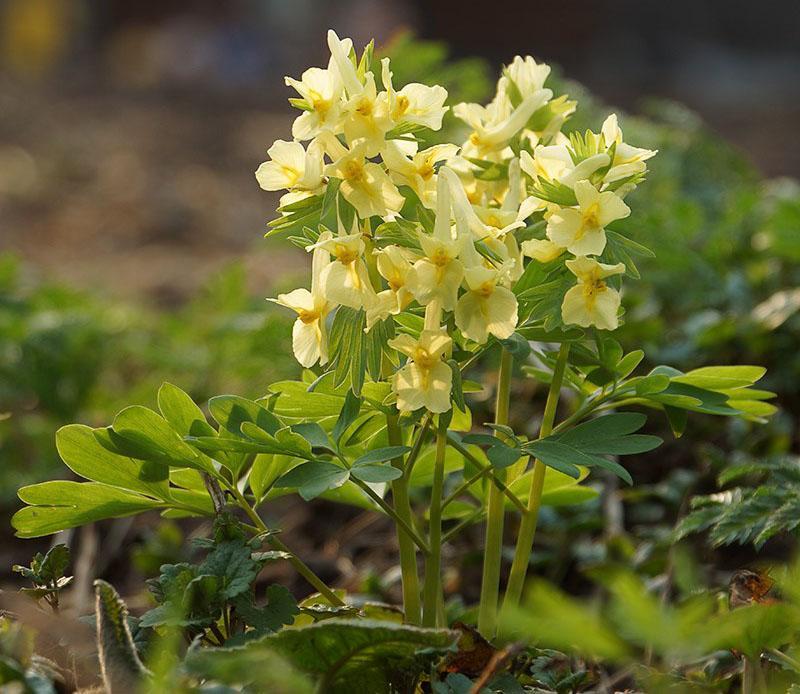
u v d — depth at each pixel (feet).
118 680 1.81
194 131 11.36
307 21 22.76
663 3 22.02
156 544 2.58
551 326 1.88
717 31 22.65
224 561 1.90
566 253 1.90
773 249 2.95
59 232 7.28
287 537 2.72
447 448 2.09
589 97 3.60
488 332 1.87
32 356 3.32
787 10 22.57
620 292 1.89
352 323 1.88
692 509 2.41
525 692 1.94
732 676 1.99
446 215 1.85
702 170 3.72
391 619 2.07
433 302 1.86
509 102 2.00
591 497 2.11
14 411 3.51
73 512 1.98
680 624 1.74
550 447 1.89
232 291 3.72
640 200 3.15
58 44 20.75
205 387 3.48
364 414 1.95
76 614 2.39
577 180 1.87
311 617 2.05
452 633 1.80
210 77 18.84
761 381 2.66
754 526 2.00
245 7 22.93
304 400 1.94
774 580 1.94
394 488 1.95
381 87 2.96
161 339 3.89
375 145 1.86
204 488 2.02
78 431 1.94
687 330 2.80
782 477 2.07
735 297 2.93
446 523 2.55
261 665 1.75
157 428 1.93
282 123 12.17
